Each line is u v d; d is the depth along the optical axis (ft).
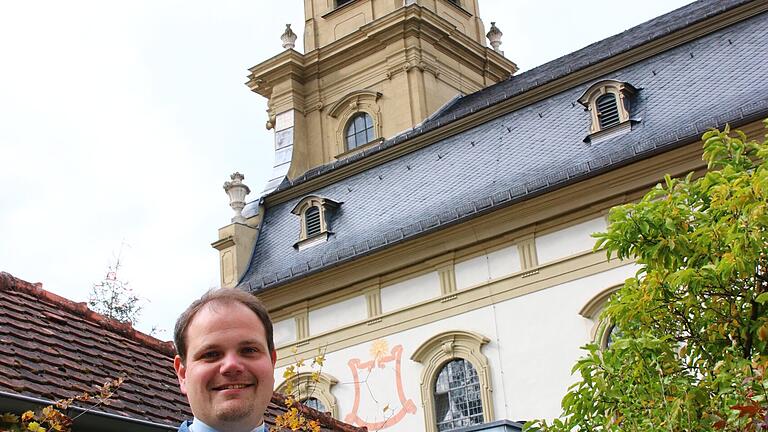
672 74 84.43
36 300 30.63
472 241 86.12
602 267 79.20
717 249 32.58
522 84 106.42
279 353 95.30
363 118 116.16
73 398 22.39
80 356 27.94
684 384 30.53
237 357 12.76
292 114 117.91
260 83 121.39
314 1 126.31
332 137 116.78
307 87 120.06
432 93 114.42
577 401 32.50
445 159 94.63
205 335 12.80
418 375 86.48
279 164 115.24
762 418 24.48
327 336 92.89
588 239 80.59
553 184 81.41
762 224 30.58
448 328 85.87
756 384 28.14
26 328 27.61
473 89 122.11
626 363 31.71
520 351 81.61
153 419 26.14
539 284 81.97
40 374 24.89
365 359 89.92
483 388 82.43
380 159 100.22
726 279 31.45
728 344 32.63
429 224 87.76
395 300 89.81
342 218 98.37
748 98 77.71
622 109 83.51
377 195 97.30
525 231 83.76
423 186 93.97
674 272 32.35
